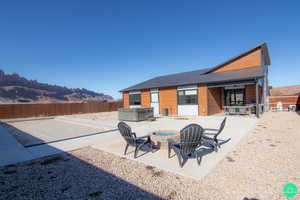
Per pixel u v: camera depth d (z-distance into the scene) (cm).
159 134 507
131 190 231
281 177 257
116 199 209
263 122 836
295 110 1423
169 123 911
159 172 290
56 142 536
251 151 392
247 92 1331
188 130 310
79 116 1559
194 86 1277
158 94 1534
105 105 2186
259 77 965
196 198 206
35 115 1638
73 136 643
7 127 956
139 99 1716
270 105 1600
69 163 347
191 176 268
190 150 330
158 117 1244
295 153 369
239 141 488
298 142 459
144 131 685
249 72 1180
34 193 230
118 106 2330
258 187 229
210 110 1256
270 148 411
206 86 1210
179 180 258
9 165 340
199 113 1255
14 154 412
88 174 289
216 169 295
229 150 404
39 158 383
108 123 983
